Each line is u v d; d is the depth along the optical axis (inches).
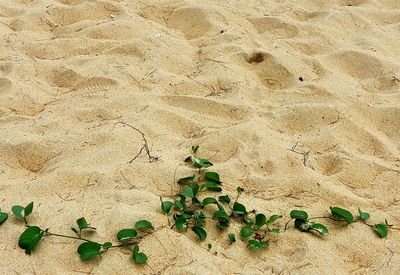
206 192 67.7
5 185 67.3
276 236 63.2
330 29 100.5
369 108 81.8
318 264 60.4
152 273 58.4
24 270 58.2
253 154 72.6
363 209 67.4
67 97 82.6
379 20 106.0
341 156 73.5
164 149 73.0
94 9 102.6
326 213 66.3
